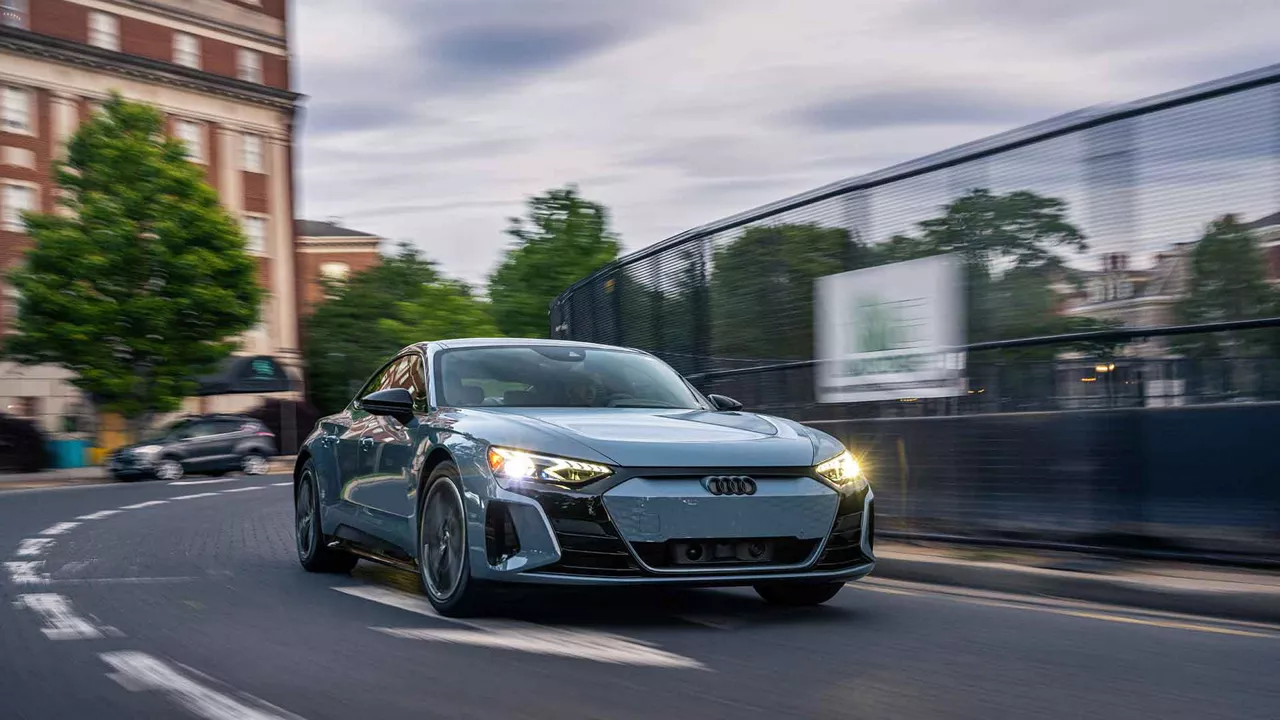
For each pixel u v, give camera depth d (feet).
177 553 30.48
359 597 21.53
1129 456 22.67
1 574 26.05
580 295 49.47
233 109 150.30
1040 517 24.35
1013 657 15.46
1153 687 13.65
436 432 19.69
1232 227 21.38
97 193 106.63
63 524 41.75
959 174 26.86
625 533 16.87
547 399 21.09
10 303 127.03
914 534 27.12
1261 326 20.61
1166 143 22.54
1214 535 21.21
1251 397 20.74
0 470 116.98
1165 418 22.03
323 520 25.12
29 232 105.40
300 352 157.07
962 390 26.32
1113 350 23.17
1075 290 24.16
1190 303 21.95
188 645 16.79
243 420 100.63
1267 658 15.34
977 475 25.81
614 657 15.44
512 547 17.34
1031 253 25.02
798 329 31.63
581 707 12.76
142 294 107.45
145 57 140.36
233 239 110.93
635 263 41.65
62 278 104.47
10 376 124.67
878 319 28.89
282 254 155.33
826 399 30.45
